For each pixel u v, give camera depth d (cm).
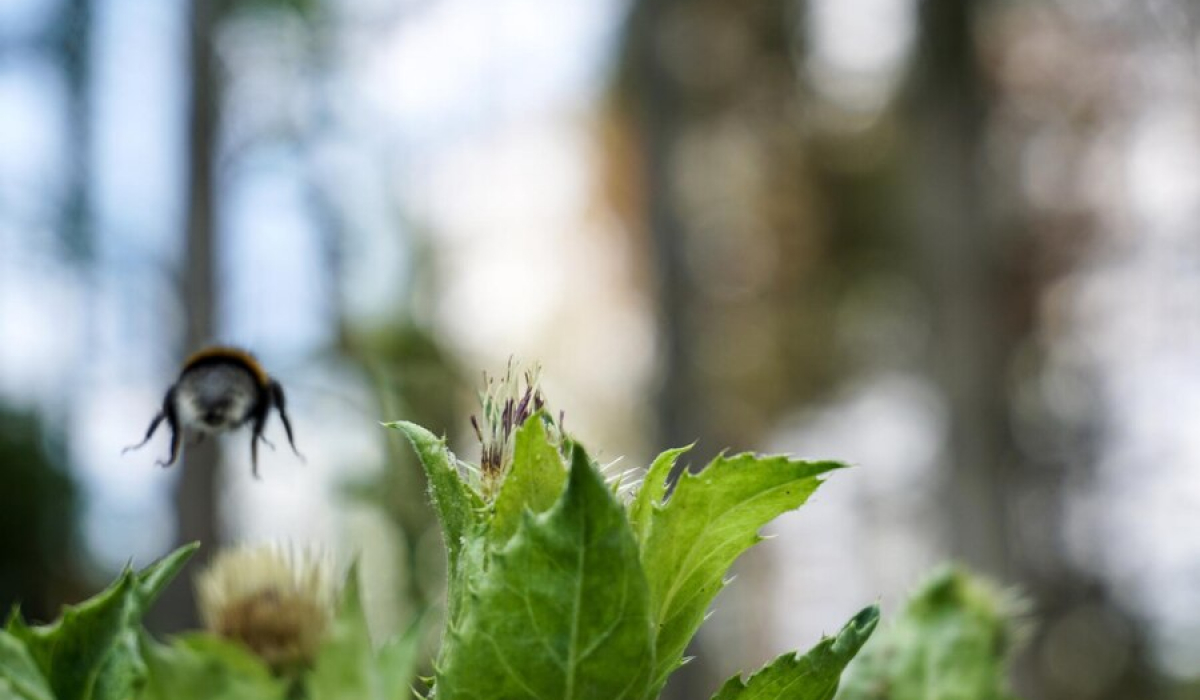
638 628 118
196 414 196
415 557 498
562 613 118
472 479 136
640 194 1842
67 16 998
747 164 1975
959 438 1661
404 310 723
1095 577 1639
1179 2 1543
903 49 1783
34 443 1169
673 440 1723
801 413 2202
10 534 1179
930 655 199
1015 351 1680
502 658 117
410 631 122
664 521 131
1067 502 1661
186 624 781
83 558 1210
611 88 1858
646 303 1833
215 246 908
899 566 1855
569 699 118
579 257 1980
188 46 938
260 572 177
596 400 1948
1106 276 1659
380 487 516
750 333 2083
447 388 653
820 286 2081
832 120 1931
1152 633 1628
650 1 1781
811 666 129
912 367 2116
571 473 118
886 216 1975
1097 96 1656
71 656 125
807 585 2205
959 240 1675
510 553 118
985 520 1630
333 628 111
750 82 1881
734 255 2019
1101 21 1619
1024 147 1703
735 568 1980
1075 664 1633
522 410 139
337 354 661
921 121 1720
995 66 1697
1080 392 1664
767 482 130
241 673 115
